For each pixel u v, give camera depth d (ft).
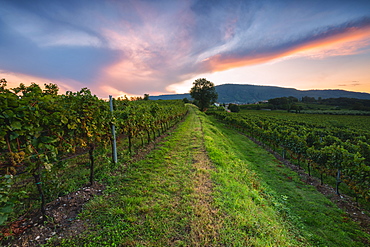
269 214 16.02
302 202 21.97
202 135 44.96
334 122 131.95
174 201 14.71
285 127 63.67
